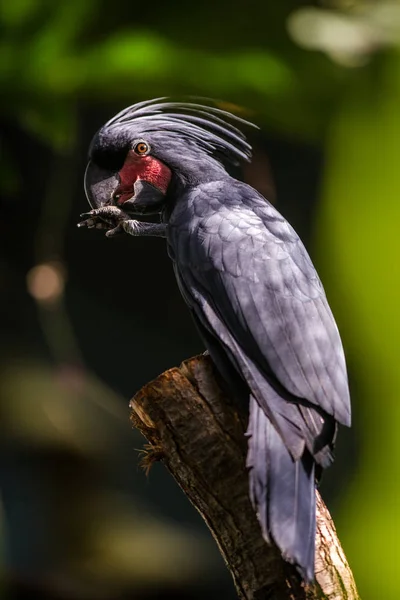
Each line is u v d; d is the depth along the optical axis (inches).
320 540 214.1
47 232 622.8
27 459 560.1
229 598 555.2
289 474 202.8
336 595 210.4
